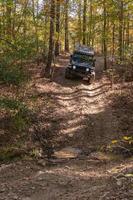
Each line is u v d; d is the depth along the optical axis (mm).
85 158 16734
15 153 16500
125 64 32812
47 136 19031
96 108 24672
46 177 13695
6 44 17953
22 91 23172
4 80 16828
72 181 12969
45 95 24766
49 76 29797
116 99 25891
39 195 11680
